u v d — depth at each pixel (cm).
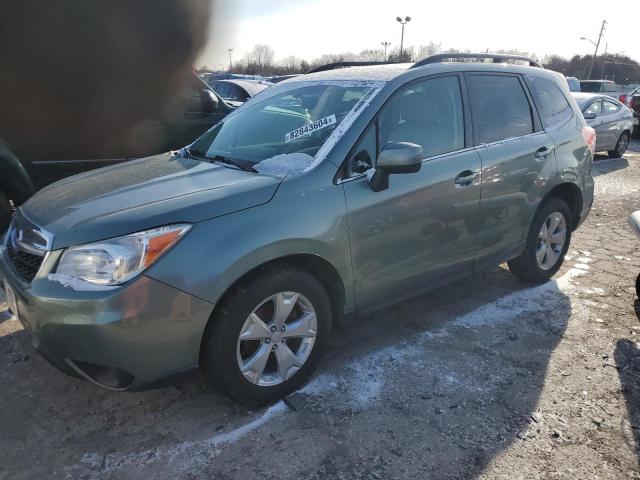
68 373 247
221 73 2722
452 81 359
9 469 238
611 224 666
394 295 328
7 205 491
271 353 282
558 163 419
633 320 389
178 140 686
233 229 249
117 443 255
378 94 315
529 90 415
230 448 252
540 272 444
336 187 284
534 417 276
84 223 243
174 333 238
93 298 226
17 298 251
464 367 324
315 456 247
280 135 332
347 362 328
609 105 1230
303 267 288
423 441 257
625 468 242
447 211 336
